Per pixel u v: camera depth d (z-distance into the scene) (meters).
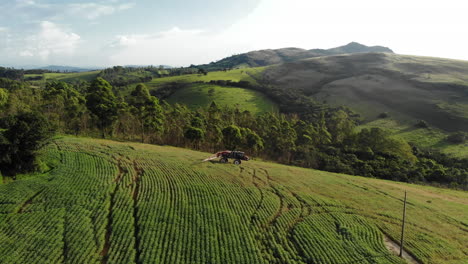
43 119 46.25
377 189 54.16
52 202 34.50
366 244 31.69
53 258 25.41
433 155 94.31
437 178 77.94
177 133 89.81
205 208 36.75
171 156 58.75
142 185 41.78
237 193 42.69
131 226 31.14
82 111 82.19
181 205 36.94
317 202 42.72
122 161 51.34
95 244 27.78
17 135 41.59
